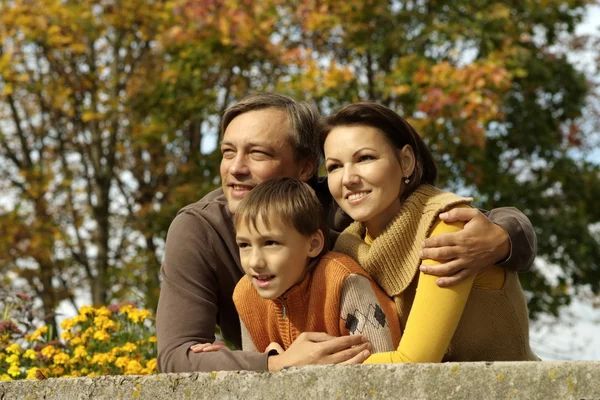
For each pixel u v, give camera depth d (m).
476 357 2.57
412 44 11.38
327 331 2.47
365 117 2.52
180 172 12.70
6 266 12.55
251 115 2.89
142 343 4.16
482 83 10.09
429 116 10.12
